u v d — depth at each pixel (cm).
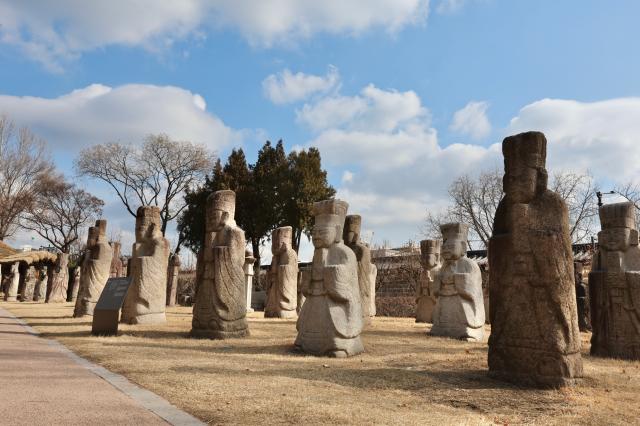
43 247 6069
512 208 744
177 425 454
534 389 667
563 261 699
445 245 1412
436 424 491
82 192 5097
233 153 4153
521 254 720
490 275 768
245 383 657
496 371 729
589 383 695
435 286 1401
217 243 1258
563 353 678
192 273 4403
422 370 808
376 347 1091
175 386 627
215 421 475
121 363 796
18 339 1112
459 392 652
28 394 557
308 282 1016
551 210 722
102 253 1864
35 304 2845
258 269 3931
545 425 509
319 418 495
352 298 991
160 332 1298
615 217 1085
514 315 716
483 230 3453
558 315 687
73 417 468
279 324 1606
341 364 861
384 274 3133
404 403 589
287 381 684
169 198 4269
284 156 4172
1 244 4409
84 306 1798
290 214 3872
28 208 4616
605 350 1052
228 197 1299
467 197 3647
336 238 1028
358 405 561
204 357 893
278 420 484
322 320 973
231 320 1203
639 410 573
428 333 1397
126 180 4169
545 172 746
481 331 1345
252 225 3922
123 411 498
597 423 520
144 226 1589
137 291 1525
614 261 1066
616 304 1049
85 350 950
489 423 507
